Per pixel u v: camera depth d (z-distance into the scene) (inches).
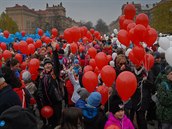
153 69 331.0
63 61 415.5
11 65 241.6
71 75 269.4
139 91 241.8
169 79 205.0
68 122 120.6
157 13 1803.6
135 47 259.0
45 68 250.5
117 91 190.9
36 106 286.2
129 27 292.0
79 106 196.5
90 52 366.9
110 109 176.4
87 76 224.1
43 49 410.0
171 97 200.8
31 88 261.7
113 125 161.2
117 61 252.1
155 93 248.5
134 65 257.8
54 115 250.7
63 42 711.1
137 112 243.1
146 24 290.7
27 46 382.0
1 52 388.8
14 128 84.4
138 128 245.1
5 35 583.8
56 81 252.4
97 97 178.9
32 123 87.5
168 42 309.1
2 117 85.4
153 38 275.9
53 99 246.5
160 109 207.0
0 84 147.8
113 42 647.8
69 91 282.7
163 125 208.8
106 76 213.6
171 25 1676.9
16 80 183.2
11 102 144.2
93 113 180.4
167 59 222.5
